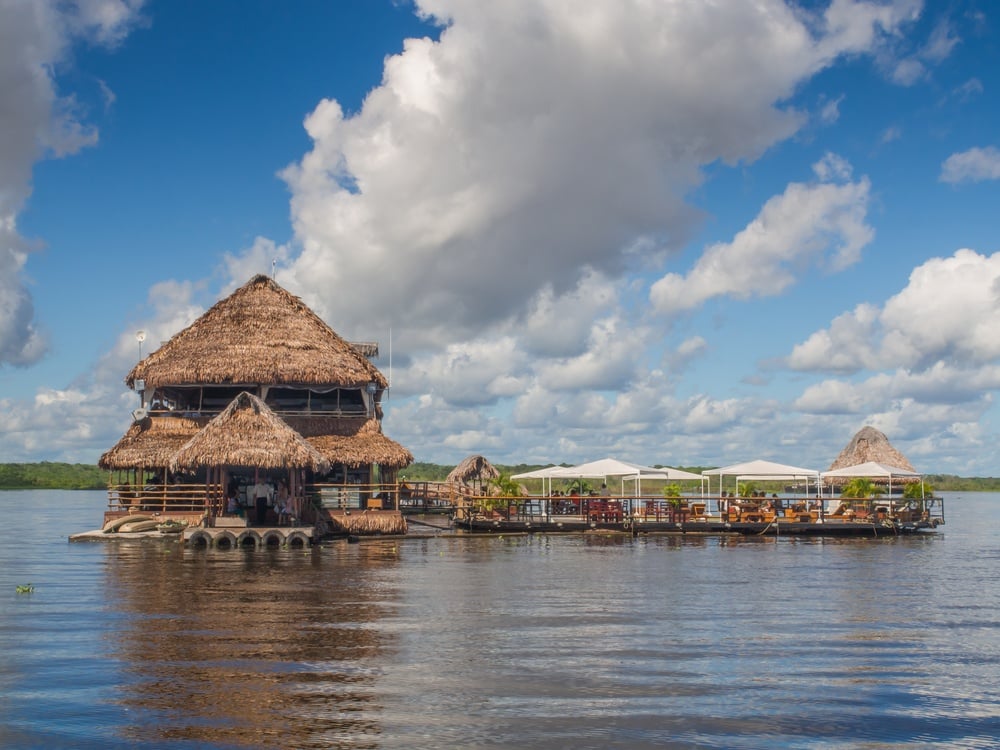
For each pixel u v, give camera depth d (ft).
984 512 271.69
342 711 37.40
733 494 159.33
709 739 34.91
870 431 185.47
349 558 94.43
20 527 161.17
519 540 121.19
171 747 33.30
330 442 127.13
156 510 122.72
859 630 55.36
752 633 53.98
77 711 37.24
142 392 134.41
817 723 37.04
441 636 51.98
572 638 51.78
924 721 37.50
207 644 49.34
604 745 33.96
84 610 59.72
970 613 61.67
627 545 114.62
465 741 34.06
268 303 139.03
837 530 133.80
